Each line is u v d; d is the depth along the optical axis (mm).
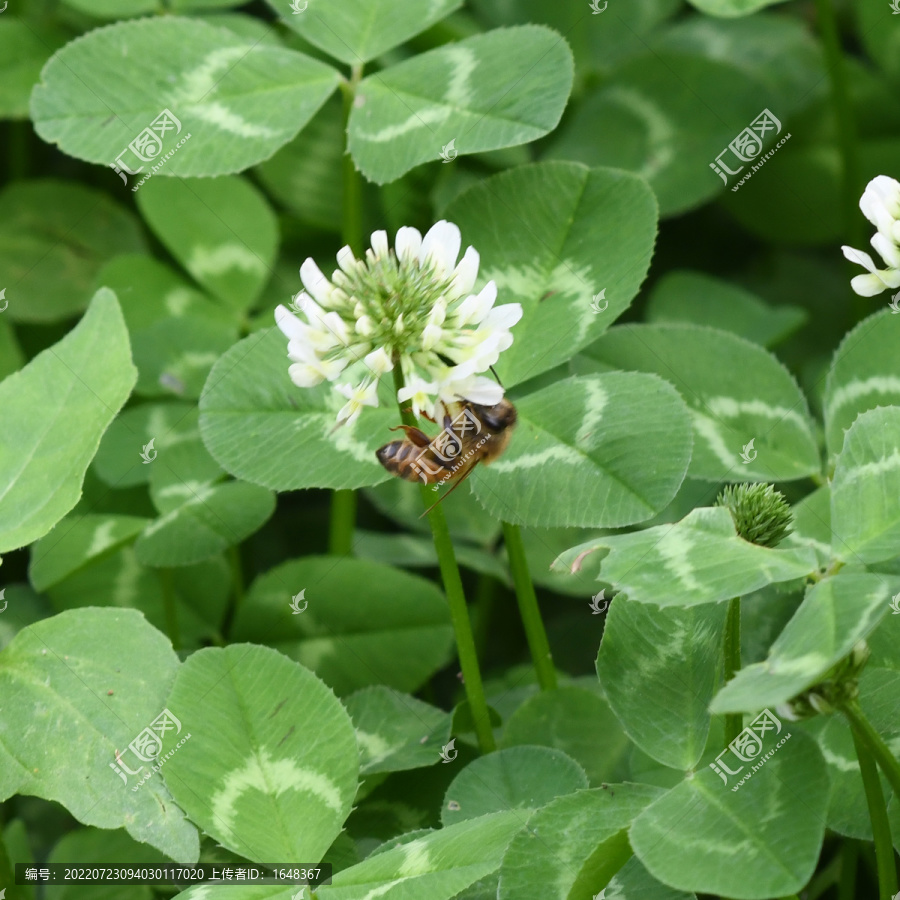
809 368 581
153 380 558
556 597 566
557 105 517
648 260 517
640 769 505
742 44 603
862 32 598
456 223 524
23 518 505
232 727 496
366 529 578
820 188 594
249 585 566
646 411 504
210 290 574
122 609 502
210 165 527
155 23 533
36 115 528
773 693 471
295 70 536
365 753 516
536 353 517
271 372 515
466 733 520
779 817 480
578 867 487
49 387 512
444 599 536
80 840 520
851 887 517
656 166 580
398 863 490
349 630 537
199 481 546
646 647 497
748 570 483
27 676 499
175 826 493
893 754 495
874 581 480
